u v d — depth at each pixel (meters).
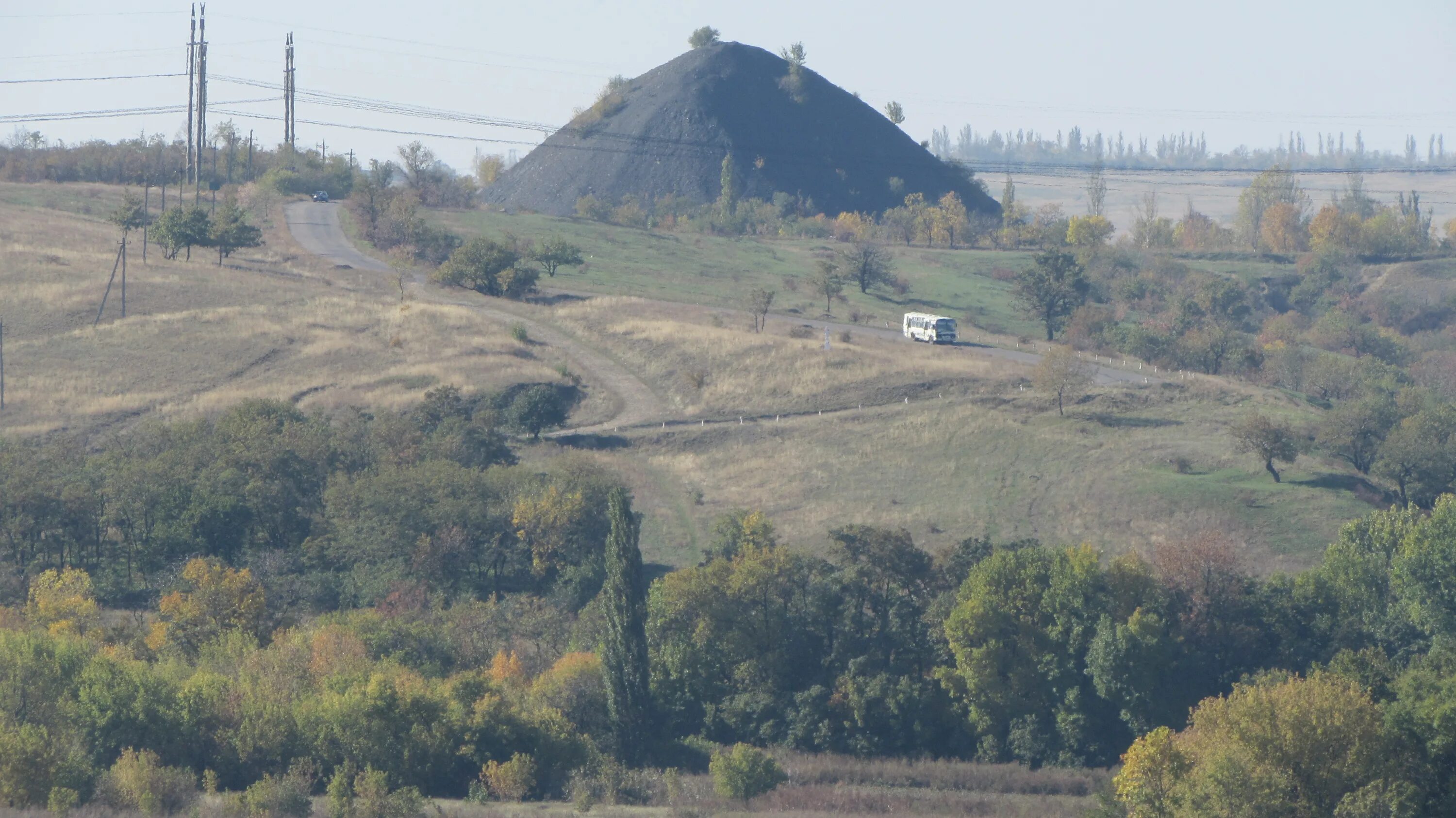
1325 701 172.75
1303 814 163.75
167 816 164.50
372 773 179.00
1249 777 158.25
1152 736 168.75
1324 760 169.38
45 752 170.25
